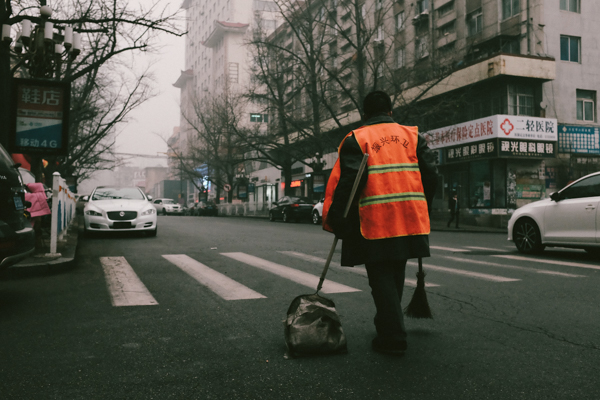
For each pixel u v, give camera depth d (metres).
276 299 4.89
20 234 4.64
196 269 6.93
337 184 2.99
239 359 3.06
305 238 12.27
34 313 4.29
